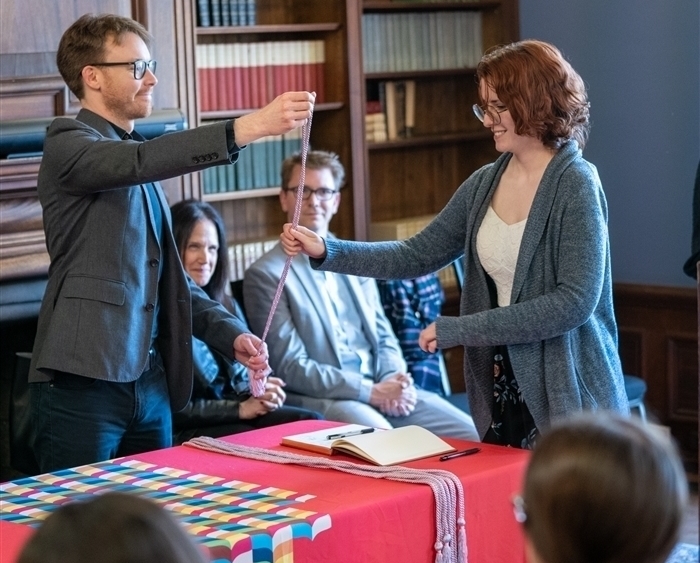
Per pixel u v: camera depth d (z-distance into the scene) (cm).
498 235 269
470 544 227
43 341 275
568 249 257
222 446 259
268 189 497
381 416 403
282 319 406
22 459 339
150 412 285
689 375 520
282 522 195
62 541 89
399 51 556
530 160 267
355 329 425
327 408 398
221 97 480
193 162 254
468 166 611
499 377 275
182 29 437
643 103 531
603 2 540
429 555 219
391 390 405
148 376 284
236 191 488
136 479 233
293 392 407
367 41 543
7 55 378
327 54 514
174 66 435
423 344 263
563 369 261
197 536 186
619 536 106
